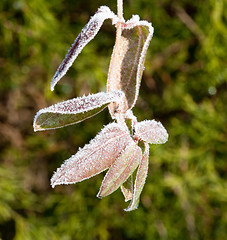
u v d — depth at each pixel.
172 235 1.20
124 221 1.20
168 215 1.22
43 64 1.08
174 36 1.17
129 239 1.24
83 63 1.10
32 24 1.05
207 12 1.11
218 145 1.19
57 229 1.18
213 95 1.20
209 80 1.16
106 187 0.36
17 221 1.14
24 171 1.20
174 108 1.21
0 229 1.17
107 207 1.19
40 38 1.07
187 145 1.20
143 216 1.21
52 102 1.17
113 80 0.39
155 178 1.19
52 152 1.20
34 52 1.08
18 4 1.04
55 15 1.11
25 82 1.16
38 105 1.18
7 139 1.21
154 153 1.17
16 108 1.19
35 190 1.22
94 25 0.37
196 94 1.21
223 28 1.10
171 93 1.19
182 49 1.18
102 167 0.36
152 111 1.20
